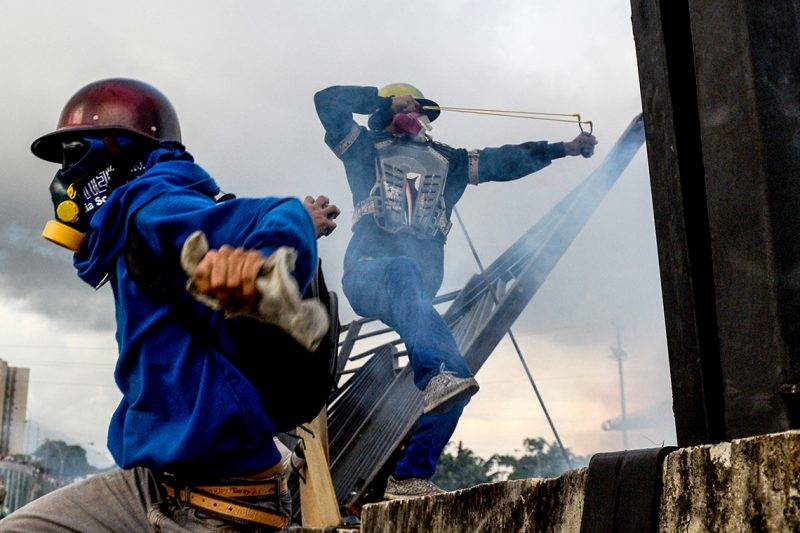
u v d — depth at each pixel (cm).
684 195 180
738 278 165
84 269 209
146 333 190
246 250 159
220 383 185
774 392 157
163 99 226
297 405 194
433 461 419
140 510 203
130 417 191
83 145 216
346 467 524
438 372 409
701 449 151
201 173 208
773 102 166
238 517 191
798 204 164
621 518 167
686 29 187
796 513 129
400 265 434
